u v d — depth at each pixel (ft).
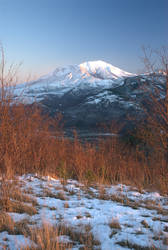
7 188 16.37
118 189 22.54
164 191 22.82
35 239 10.65
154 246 10.48
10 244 10.24
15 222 12.33
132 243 10.94
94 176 25.86
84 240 10.98
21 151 23.75
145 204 18.31
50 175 25.17
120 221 13.71
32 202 15.81
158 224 13.47
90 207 16.28
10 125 21.74
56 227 11.77
